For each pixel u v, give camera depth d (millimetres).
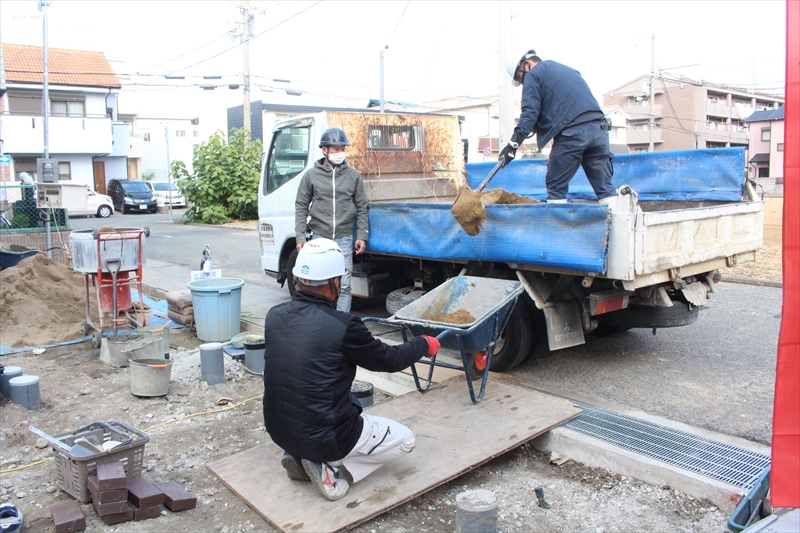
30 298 7711
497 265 5875
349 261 6555
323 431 3221
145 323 6996
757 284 9391
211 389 5551
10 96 31578
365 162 7496
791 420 2428
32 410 5031
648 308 5816
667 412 4738
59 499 3764
